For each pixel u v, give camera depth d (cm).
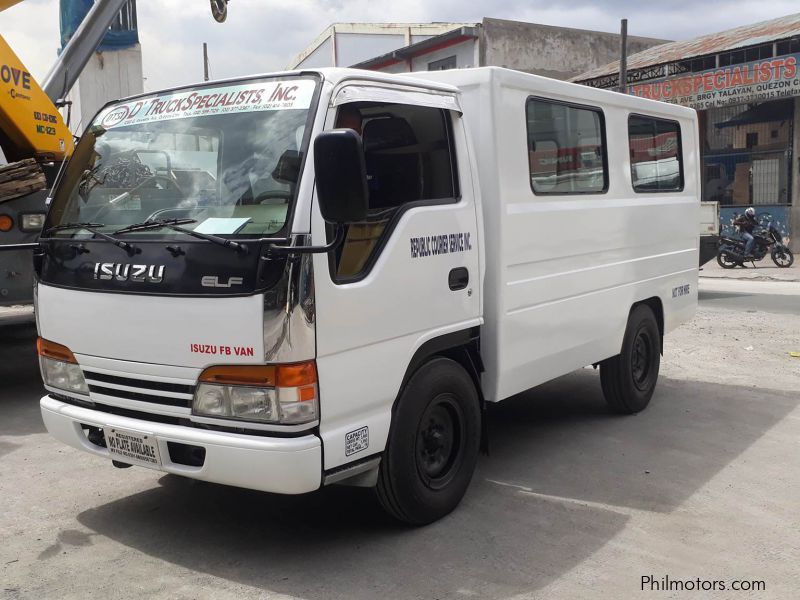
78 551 389
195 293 347
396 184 394
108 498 459
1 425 607
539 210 490
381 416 382
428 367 413
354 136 316
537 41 2848
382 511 432
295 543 397
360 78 382
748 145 2216
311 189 343
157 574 364
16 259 654
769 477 497
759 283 1568
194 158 383
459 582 357
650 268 647
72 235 401
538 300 495
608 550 391
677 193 700
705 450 552
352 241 363
